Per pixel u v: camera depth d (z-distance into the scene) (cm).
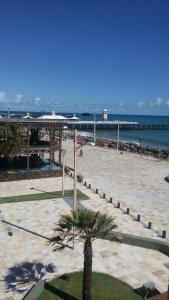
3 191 4356
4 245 2709
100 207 3744
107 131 17512
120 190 4553
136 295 2061
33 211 3550
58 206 3731
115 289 2114
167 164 6712
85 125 18038
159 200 4125
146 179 5291
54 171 5241
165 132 18025
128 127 19025
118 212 3588
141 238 2678
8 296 2034
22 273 2291
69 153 8038
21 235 2911
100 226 1878
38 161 5728
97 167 6234
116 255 2536
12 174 4956
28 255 2545
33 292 2000
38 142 5747
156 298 1902
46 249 2644
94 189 4534
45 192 4312
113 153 8131
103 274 2275
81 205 3794
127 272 2306
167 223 3297
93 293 2073
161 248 2600
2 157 5419
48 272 2308
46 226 3120
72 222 1878
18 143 4994
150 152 8388
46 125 5391
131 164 6638
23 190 4412
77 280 2216
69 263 2431
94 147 9181
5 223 3192
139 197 4234
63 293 2075
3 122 5062
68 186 4653
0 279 2214
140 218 3419
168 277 2248
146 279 2225
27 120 5216
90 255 1883
